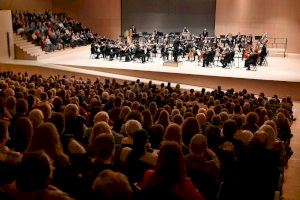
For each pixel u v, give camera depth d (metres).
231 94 13.83
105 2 33.31
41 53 25.44
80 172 4.37
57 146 3.99
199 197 3.04
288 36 29.86
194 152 4.20
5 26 24.11
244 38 25.48
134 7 32.78
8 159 3.88
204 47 23.06
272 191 4.39
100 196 2.51
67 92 11.16
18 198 2.61
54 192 2.62
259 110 9.13
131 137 5.30
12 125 6.01
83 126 6.20
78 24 31.27
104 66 22.00
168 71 20.67
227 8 30.83
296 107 17.28
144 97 11.02
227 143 5.19
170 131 4.91
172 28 32.34
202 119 7.11
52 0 34.03
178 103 10.28
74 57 25.89
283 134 7.91
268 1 29.77
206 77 19.88
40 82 14.06
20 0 30.47
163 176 3.07
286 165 7.83
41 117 6.00
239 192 4.43
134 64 23.00
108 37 33.81
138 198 3.08
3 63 22.83
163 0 32.09
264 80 18.97
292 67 22.92
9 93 9.62
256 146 4.71
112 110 8.06
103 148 3.76
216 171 4.11
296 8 29.28
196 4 31.48
